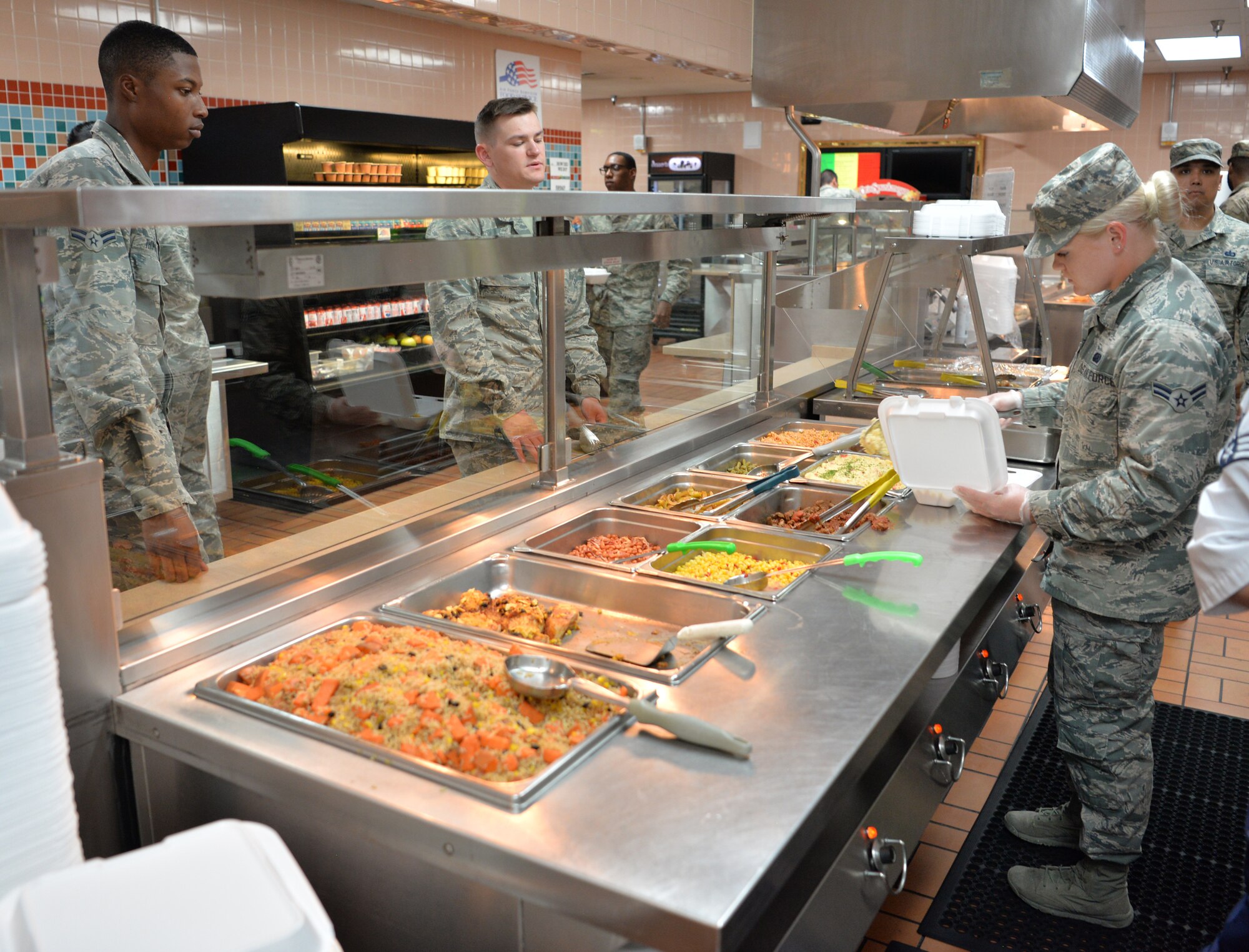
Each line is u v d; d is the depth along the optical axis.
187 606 1.53
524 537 2.03
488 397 2.14
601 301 2.42
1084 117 3.53
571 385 2.39
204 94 4.02
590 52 6.19
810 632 1.62
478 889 1.15
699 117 9.33
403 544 1.89
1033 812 2.42
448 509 2.06
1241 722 3.00
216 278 1.24
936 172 8.87
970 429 2.13
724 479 2.49
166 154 4.02
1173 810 2.54
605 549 2.10
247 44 4.17
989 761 2.77
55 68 3.54
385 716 1.30
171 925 0.83
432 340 2.01
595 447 2.52
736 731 1.30
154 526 1.53
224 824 0.98
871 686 1.42
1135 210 1.71
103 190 1.00
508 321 2.15
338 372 1.81
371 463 1.92
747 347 3.13
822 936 1.26
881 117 3.75
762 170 9.20
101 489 1.30
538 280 2.17
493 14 4.79
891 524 2.20
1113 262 1.76
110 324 1.55
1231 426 1.78
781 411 3.28
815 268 3.37
